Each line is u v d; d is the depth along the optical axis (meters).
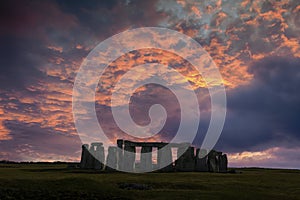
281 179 52.53
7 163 103.31
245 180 50.41
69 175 52.16
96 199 34.31
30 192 35.00
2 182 38.00
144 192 38.06
